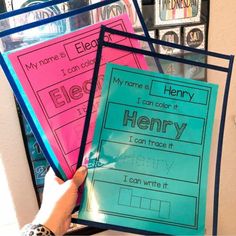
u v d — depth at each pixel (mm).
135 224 353
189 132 350
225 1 502
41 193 501
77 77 329
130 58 332
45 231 328
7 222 516
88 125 334
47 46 318
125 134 341
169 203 354
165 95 341
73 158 341
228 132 594
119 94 335
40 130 329
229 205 659
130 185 349
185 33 497
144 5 466
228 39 527
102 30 321
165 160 350
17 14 313
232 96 557
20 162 486
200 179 355
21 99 321
